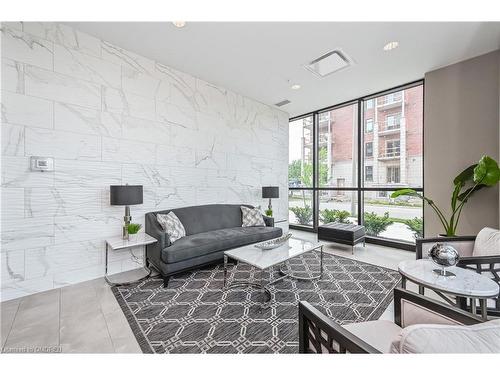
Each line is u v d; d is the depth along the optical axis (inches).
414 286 103.0
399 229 165.8
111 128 118.6
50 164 100.0
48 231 100.4
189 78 151.0
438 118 136.4
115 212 119.3
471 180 124.3
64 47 104.9
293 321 78.1
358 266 129.3
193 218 143.9
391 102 169.2
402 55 123.4
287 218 223.3
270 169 207.9
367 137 181.9
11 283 92.3
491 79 119.6
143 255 129.5
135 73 127.1
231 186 177.6
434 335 25.4
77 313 82.2
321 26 102.1
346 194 196.7
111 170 118.5
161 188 138.1
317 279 112.0
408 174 161.2
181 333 71.5
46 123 100.1
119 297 94.3
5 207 91.2
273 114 210.2
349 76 147.9
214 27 105.0
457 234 129.8
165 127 139.8
